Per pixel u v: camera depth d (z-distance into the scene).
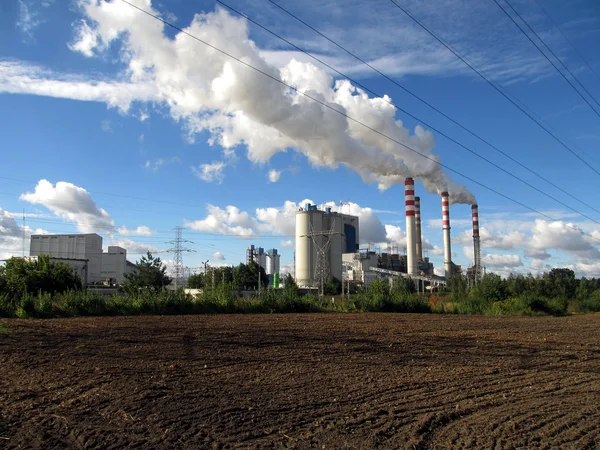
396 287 58.62
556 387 12.19
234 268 101.38
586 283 68.81
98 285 76.81
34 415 8.71
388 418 9.16
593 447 8.02
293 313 40.06
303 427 8.48
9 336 19.05
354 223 145.00
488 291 56.56
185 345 17.47
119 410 9.04
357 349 17.55
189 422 8.50
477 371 13.91
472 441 8.09
